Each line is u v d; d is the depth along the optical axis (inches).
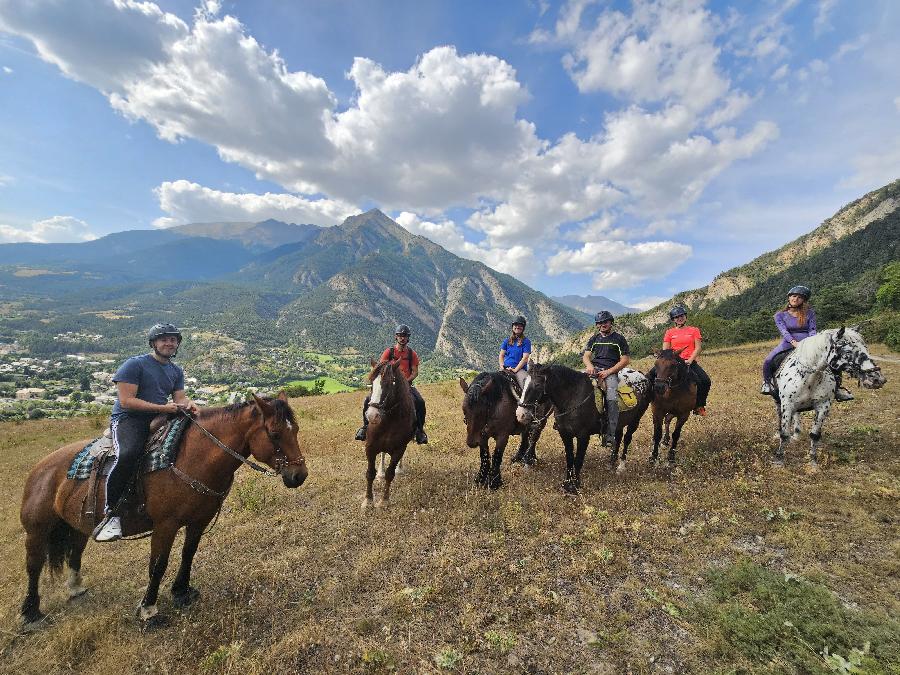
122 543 247.1
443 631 151.6
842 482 234.5
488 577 179.0
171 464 166.7
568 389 264.2
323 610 170.6
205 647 153.0
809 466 253.8
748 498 227.5
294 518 260.2
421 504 265.0
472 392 272.1
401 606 165.3
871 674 110.9
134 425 172.7
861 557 170.6
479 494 265.9
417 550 207.8
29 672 147.3
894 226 4712.1
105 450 168.2
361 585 183.9
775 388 294.0
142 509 167.8
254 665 137.9
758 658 125.3
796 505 213.8
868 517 196.7
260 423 173.5
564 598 163.2
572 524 218.2
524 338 324.5
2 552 251.4
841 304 1875.0
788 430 268.2
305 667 141.1
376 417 235.8
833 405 399.5
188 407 181.3
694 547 188.2
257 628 163.3
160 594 188.2
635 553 189.6
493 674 131.5
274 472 177.6
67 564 197.2
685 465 288.7
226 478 177.2
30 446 637.3
